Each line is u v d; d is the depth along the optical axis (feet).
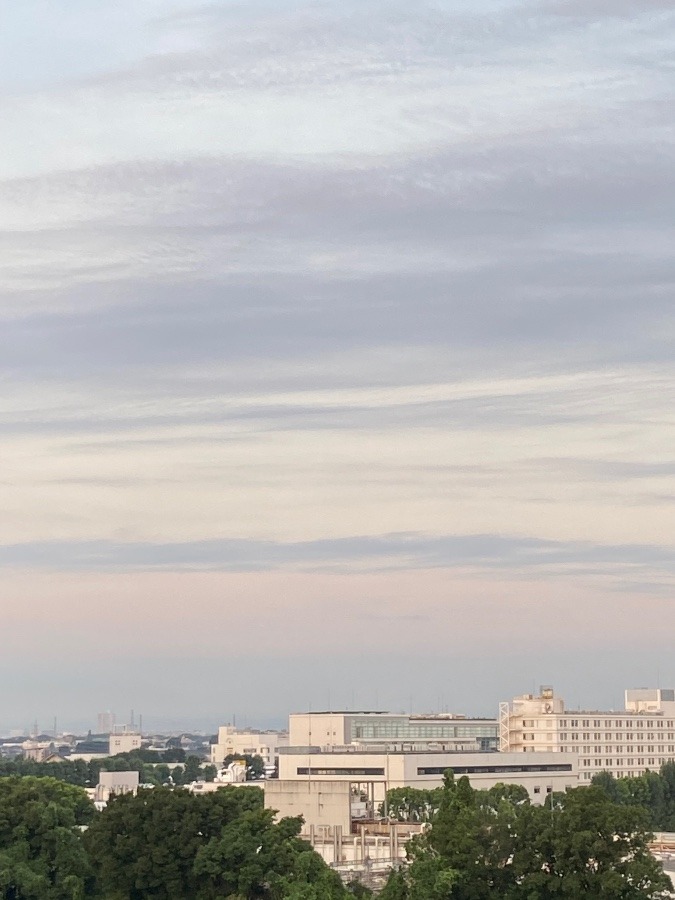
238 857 599.16
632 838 503.20
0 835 642.63
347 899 560.20
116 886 618.44
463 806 543.39
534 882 497.05
